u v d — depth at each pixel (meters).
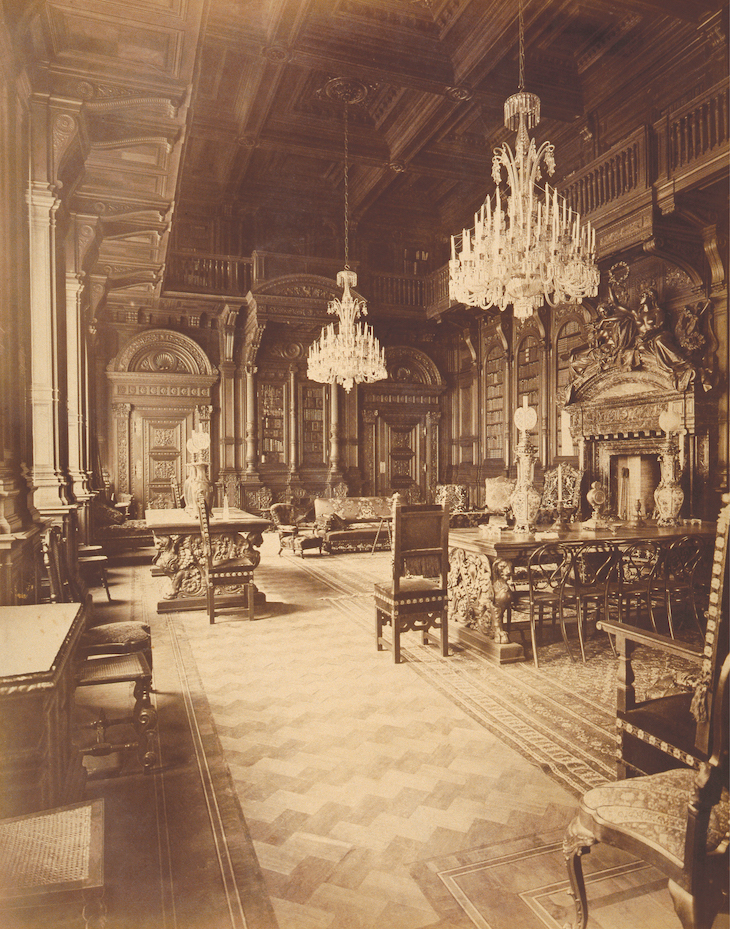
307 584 8.72
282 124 11.17
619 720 2.83
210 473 14.73
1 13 3.87
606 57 9.59
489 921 2.20
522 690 4.50
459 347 16.47
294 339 15.59
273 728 3.84
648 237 8.05
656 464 9.59
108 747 3.21
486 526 5.98
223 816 2.87
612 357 9.80
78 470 8.54
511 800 3.01
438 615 5.31
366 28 8.35
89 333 10.55
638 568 6.79
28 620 2.54
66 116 5.41
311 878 2.44
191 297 13.70
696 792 1.71
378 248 15.59
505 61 9.48
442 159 12.35
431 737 3.71
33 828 1.68
